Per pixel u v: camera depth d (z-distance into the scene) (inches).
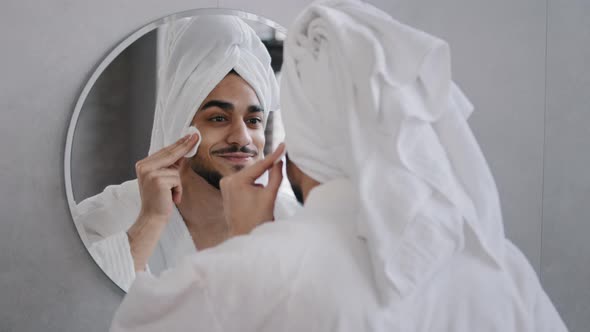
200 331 23.0
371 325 22.6
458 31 68.9
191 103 55.7
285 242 23.5
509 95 71.1
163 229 55.2
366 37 25.1
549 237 72.6
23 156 54.3
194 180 55.8
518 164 71.4
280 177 30.5
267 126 58.1
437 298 24.3
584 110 74.1
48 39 55.1
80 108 54.3
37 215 54.5
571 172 73.5
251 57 57.8
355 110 24.9
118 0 57.0
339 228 24.6
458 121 26.7
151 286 23.7
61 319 54.9
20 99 54.4
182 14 56.5
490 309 24.8
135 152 55.0
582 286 73.7
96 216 54.4
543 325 26.8
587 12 74.7
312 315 22.5
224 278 22.7
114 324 25.2
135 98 55.2
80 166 54.2
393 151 24.1
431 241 23.7
